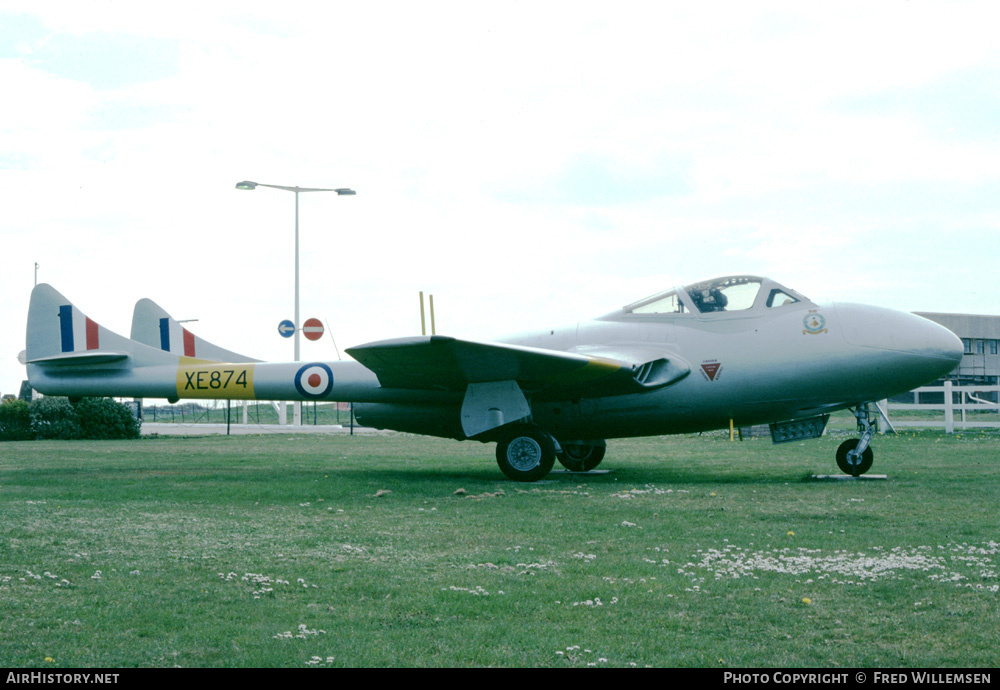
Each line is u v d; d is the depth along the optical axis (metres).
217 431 32.44
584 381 13.34
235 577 5.92
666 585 5.72
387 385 13.82
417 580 5.87
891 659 4.25
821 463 15.43
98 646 4.41
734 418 13.39
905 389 12.91
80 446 21.75
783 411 13.24
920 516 8.66
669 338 13.59
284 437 26.39
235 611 5.09
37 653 4.30
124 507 9.41
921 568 6.18
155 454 18.38
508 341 14.68
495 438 13.29
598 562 6.47
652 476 13.52
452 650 4.39
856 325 12.91
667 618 4.97
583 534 7.69
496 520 8.51
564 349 14.09
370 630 4.74
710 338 13.38
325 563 6.43
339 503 9.88
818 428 13.73
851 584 5.72
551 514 8.93
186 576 5.95
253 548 7.00
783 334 13.09
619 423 13.74
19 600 5.27
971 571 6.05
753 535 7.59
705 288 13.77
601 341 13.94
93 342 16.36
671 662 4.23
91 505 9.58
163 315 18.73
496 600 5.35
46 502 9.80
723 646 4.47
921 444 19.47
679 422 13.55
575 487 11.75
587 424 13.87
